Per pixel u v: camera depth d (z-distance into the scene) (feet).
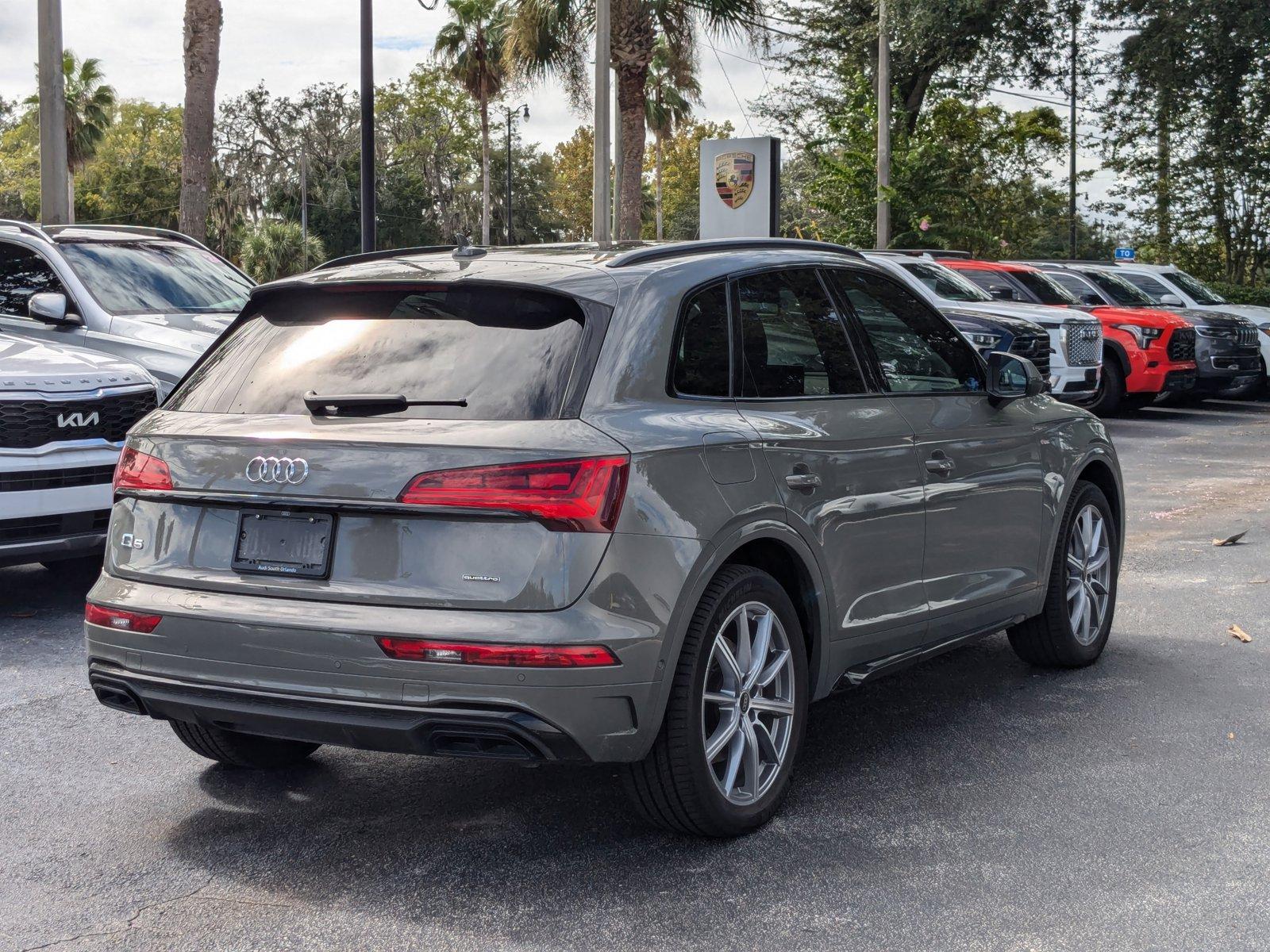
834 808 13.79
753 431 13.01
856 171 101.55
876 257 55.16
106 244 32.89
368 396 11.94
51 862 12.50
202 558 12.28
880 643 14.93
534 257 13.43
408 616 11.25
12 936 10.97
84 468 22.11
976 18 102.83
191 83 60.34
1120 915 11.19
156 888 11.93
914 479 15.23
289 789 14.55
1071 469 18.63
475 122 277.64
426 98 273.54
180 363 28.60
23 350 23.56
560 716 11.16
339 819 13.61
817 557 13.62
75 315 30.09
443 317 12.60
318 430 11.90
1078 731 16.44
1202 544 29.73
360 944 10.78
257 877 12.14
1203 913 11.21
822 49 113.19
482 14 200.34
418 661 11.14
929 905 11.41
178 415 12.96
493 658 11.02
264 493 11.89
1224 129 103.81
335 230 261.24
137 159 283.38
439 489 11.25
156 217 278.87
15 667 19.44
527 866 12.34
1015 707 17.52
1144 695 18.01
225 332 13.87
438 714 11.16
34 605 23.62
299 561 11.78
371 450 11.57
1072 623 19.13
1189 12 97.96
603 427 11.63
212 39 60.39
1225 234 117.08
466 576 11.23
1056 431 18.51
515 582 11.15
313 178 259.19
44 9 47.80
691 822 12.51
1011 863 12.32
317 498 11.64
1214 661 19.76
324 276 13.51
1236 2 97.25
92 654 12.83
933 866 12.27
